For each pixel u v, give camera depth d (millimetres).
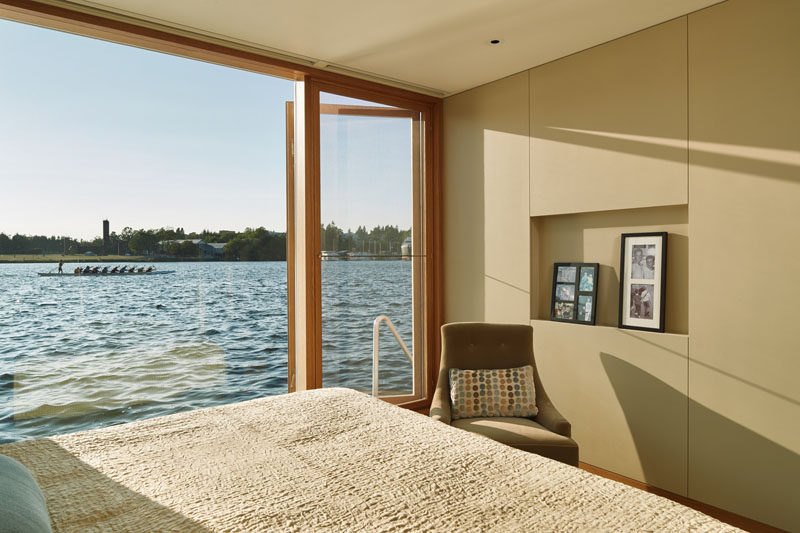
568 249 3701
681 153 2979
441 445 1694
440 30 3164
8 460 1268
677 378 2988
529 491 1356
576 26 3109
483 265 4160
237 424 1889
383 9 2877
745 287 2729
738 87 2750
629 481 3195
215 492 1346
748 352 2715
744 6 2721
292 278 3852
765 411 2652
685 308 3055
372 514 1233
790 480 2570
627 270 3281
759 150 2678
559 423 2746
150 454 1606
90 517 1211
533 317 3834
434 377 4480
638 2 2803
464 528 1168
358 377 4094
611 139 3314
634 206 3197
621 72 3260
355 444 1698
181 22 3029
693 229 2928
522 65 3746
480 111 4180
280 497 1318
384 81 4070
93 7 2828
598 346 3369
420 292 4449
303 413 2021
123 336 3154
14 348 2814
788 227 2582
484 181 4152
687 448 2945
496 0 2779
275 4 2816
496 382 3074
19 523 917
